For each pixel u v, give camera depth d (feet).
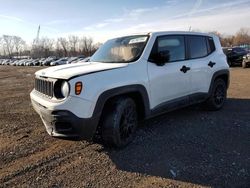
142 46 16.51
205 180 11.59
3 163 13.75
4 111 25.34
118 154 14.32
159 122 19.42
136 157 13.92
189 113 21.65
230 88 34.06
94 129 13.56
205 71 20.30
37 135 17.83
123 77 14.64
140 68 15.65
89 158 13.98
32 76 76.64
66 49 332.19
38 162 13.71
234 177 11.75
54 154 14.64
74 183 11.66
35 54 345.92
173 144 15.44
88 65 15.62
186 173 12.21
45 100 13.89
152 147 15.06
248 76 47.44
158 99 16.66
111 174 12.32
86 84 13.20
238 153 14.08
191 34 19.75
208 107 21.93
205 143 15.51
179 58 18.43
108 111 14.43
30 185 11.59
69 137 13.37
